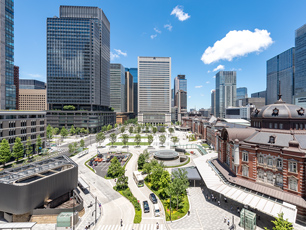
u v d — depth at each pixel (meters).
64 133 122.25
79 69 159.50
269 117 42.59
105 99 195.12
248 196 34.53
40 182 34.75
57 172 39.22
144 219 34.62
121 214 36.53
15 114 75.44
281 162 34.91
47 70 156.25
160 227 32.22
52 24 156.12
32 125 84.38
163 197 43.44
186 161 72.56
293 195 31.94
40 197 34.75
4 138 67.31
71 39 158.12
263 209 29.81
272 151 35.84
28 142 76.12
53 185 37.25
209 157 65.06
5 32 90.81
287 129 39.25
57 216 31.94
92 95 162.38
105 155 84.25
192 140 124.12
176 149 93.25
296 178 31.86
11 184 32.56
